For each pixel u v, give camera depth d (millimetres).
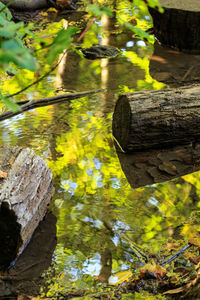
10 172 2629
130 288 2299
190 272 2375
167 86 4910
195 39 5883
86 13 7375
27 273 2389
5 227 2416
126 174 3422
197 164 3557
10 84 4961
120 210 2973
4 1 7148
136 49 6086
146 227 2801
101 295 2248
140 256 2543
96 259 2514
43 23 6863
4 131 3975
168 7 5914
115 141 3883
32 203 2600
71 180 3291
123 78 5145
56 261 2484
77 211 2945
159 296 2236
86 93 4762
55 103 4559
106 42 6301
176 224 2828
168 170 3479
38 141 3809
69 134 3955
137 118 3623
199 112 3756
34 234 2695
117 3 8016
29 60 1127
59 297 2230
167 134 3727
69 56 5777
